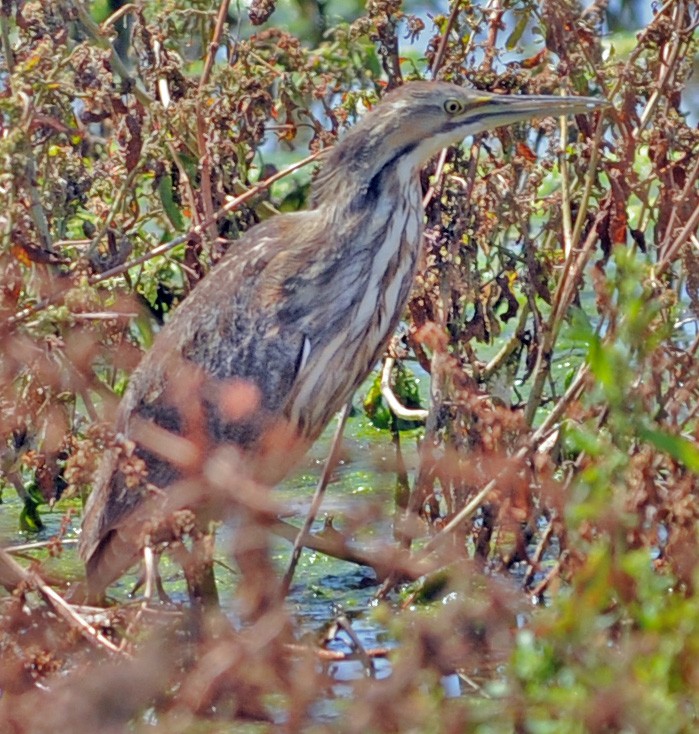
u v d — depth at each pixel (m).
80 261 9.90
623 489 7.23
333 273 10.22
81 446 8.98
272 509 9.84
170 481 10.12
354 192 10.27
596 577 6.97
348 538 9.95
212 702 8.48
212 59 11.16
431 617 9.43
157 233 14.44
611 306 8.17
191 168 11.38
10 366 9.84
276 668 8.31
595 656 6.71
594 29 10.81
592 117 11.48
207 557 9.05
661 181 10.62
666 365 8.54
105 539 10.03
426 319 11.03
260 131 11.18
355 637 8.96
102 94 10.66
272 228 10.45
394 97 10.34
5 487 13.09
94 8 13.54
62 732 7.71
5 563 9.07
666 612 6.67
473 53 11.55
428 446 10.54
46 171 11.18
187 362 10.26
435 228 10.90
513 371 11.34
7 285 9.47
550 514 10.12
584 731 6.52
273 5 11.12
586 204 10.45
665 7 10.34
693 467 6.92
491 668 8.45
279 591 9.94
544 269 11.20
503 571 10.22
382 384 11.45
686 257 10.34
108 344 11.25
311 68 11.79
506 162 11.18
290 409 10.30
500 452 10.00
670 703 6.36
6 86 10.72
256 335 10.16
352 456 12.25
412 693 7.60
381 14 11.04
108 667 8.07
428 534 10.85
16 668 8.30
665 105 10.80
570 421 9.20
